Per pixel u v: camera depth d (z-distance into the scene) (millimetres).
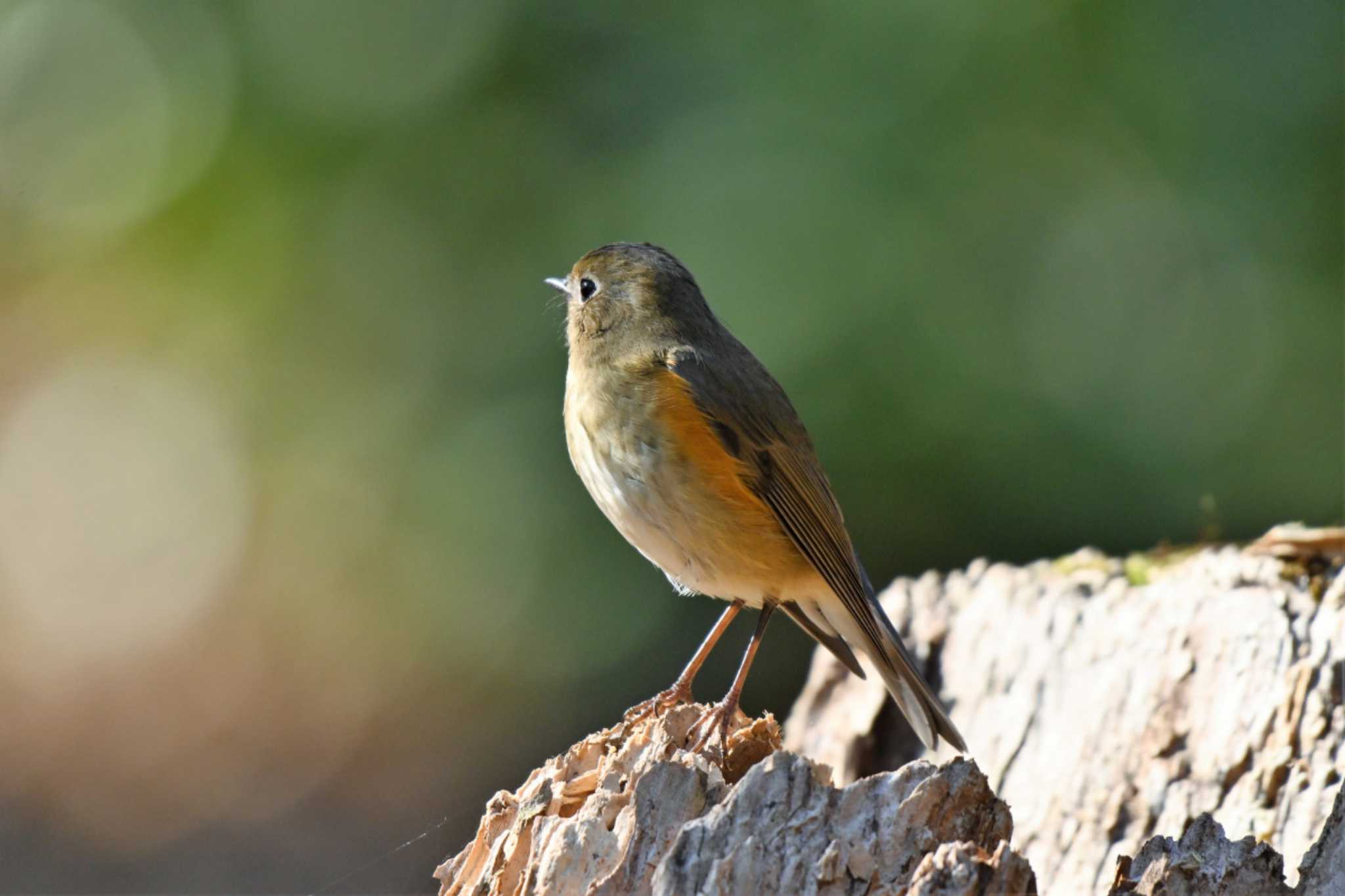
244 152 14094
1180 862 4895
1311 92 11867
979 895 4410
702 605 14156
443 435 14055
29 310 15516
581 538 13867
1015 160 12211
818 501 7449
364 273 13969
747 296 12078
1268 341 12250
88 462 16156
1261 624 7438
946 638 9102
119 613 16422
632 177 12805
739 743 5785
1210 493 12422
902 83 12180
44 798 14430
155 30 14461
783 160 12289
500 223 13406
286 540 15336
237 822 14086
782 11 12500
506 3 13289
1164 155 12109
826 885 4590
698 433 7109
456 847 9477
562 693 14469
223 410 14961
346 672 15500
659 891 4668
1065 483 12531
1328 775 6758
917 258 12141
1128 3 12062
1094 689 7980
